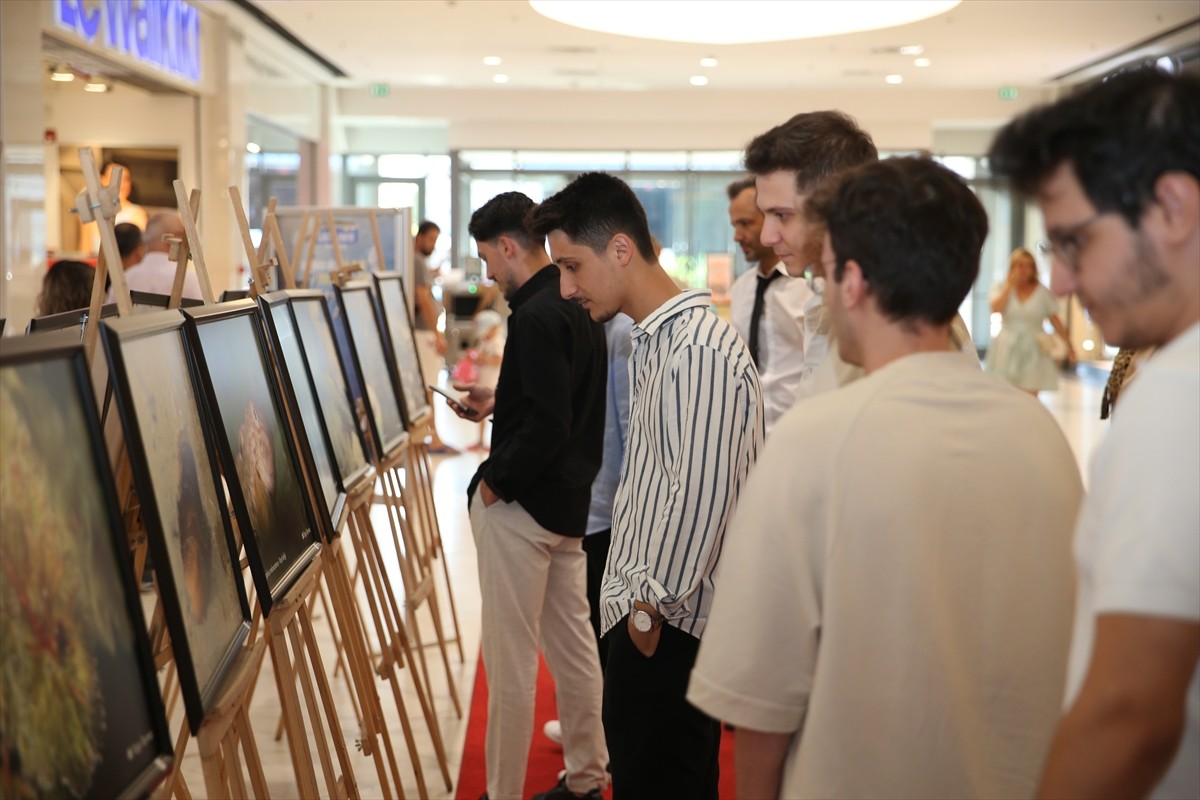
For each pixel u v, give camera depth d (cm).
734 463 225
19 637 118
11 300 729
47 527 129
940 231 146
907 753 143
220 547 201
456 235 1797
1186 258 116
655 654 235
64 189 1055
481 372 1083
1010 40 1305
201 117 1123
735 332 235
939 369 150
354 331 409
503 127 1758
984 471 147
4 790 111
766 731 149
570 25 1220
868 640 144
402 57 1448
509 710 339
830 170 215
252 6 1147
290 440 261
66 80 1005
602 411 354
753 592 148
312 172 1659
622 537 239
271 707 448
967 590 146
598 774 355
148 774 144
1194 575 111
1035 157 120
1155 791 126
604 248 248
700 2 1215
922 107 1706
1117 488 116
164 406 182
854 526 144
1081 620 124
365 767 394
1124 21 1205
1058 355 980
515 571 336
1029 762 149
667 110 1733
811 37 1269
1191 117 112
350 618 310
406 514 452
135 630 148
